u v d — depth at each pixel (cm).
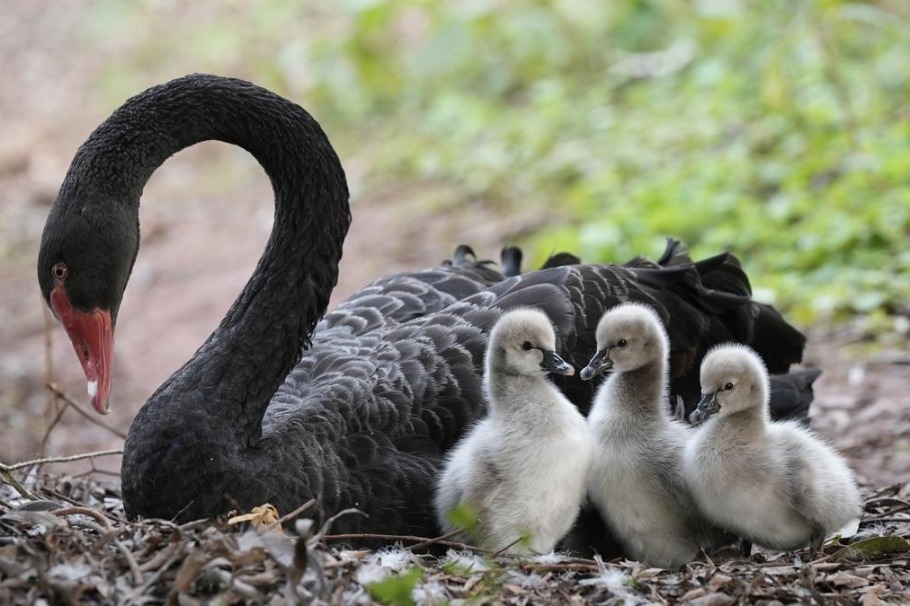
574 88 2553
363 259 2064
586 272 1047
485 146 2392
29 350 1950
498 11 2688
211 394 912
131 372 1834
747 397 910
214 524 821
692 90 2370
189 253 2223
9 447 1606
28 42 3272
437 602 780
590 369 939
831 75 2086
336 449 927
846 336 1602
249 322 947
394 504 925
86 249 913
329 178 995
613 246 1859
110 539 805
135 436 903
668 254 1147
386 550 900
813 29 2197
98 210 921
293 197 989
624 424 953
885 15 2159
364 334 1049
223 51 3047
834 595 834
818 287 1706
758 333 1144
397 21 2909
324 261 992
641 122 2323
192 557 754
